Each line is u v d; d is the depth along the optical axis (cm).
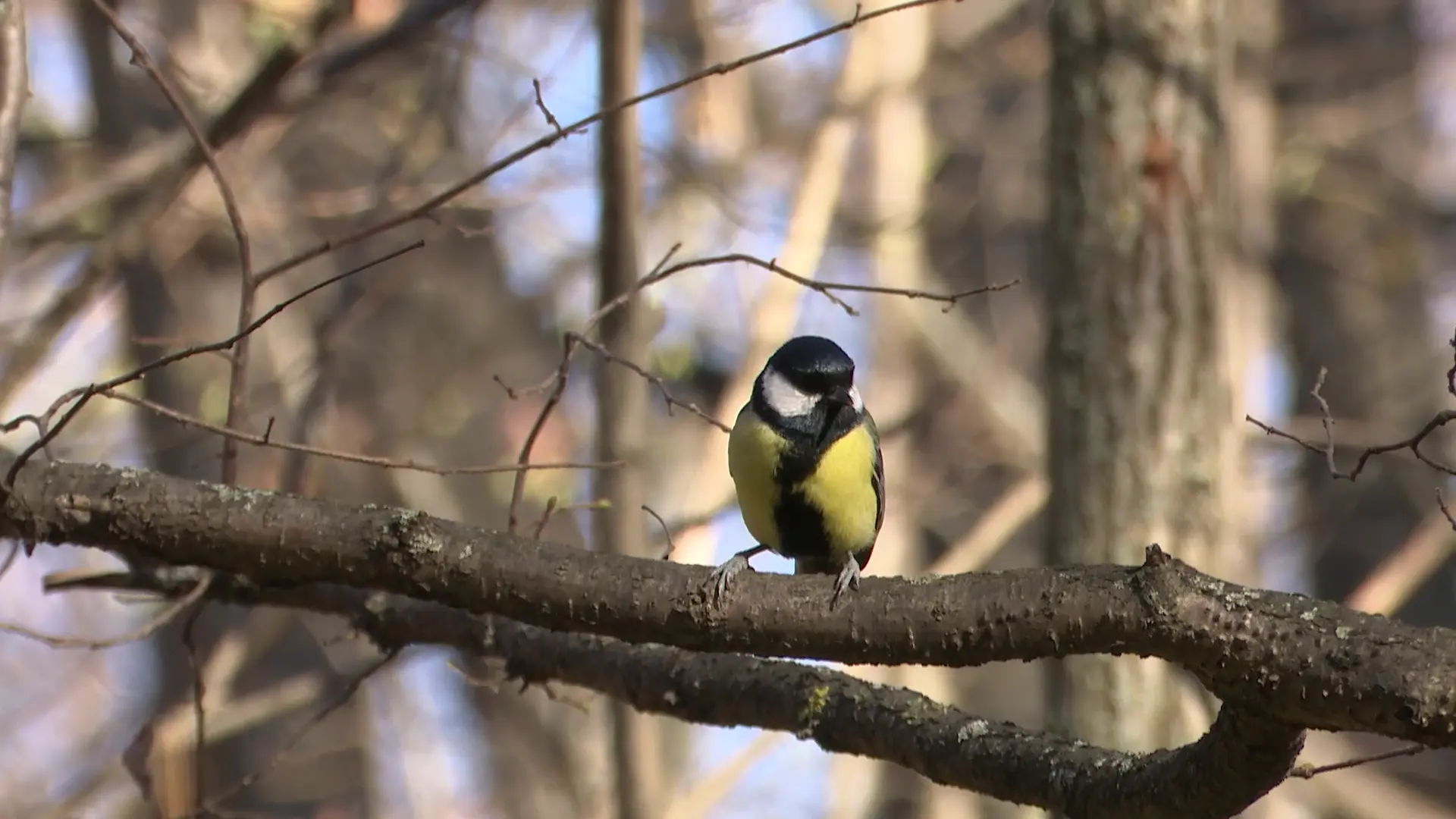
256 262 1370
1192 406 867
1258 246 1639
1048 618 483
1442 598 1703
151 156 1079
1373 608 1170
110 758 1319
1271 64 1728
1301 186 1728
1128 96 874
